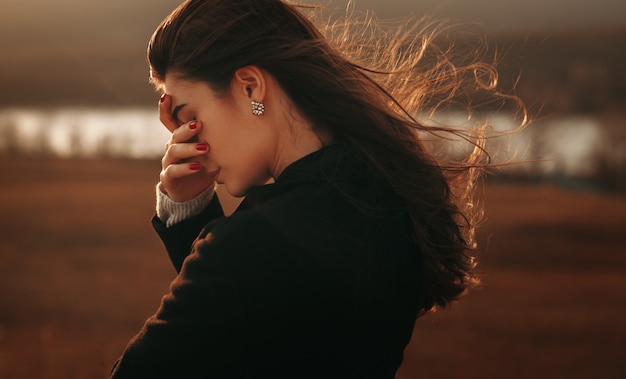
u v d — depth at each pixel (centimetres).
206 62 119
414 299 124
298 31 123
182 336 104
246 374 105
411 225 123
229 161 122
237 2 120
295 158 121
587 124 7194
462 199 142
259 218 108
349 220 113
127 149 6919
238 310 103
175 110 124
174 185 143
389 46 146
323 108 118
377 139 119
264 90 119
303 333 105
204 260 106
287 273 105
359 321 110
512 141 160
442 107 150
